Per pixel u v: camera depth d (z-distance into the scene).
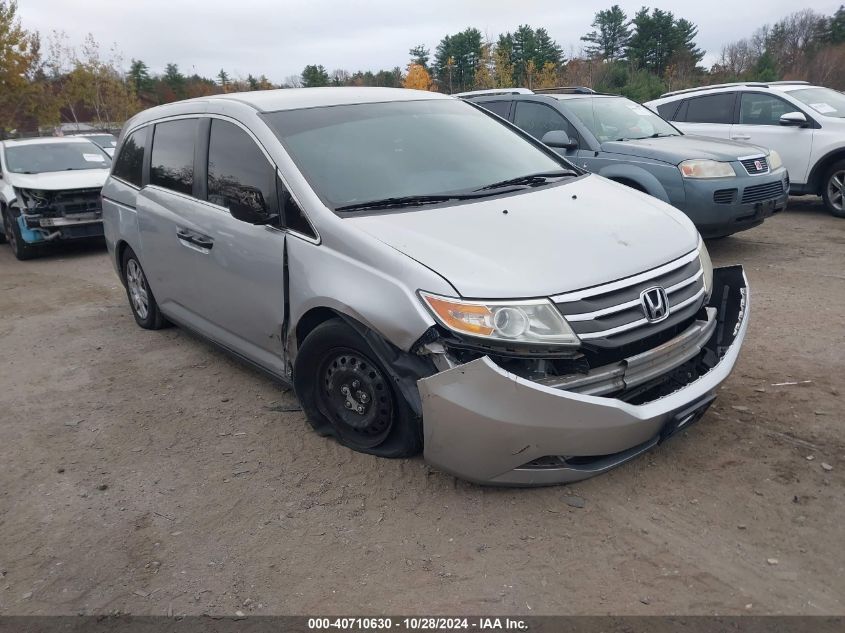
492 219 3.56
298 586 2.86
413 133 4.42
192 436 4.20
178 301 5.25
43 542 3.29
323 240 3.59
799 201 11.23
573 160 8.02
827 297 6.02
